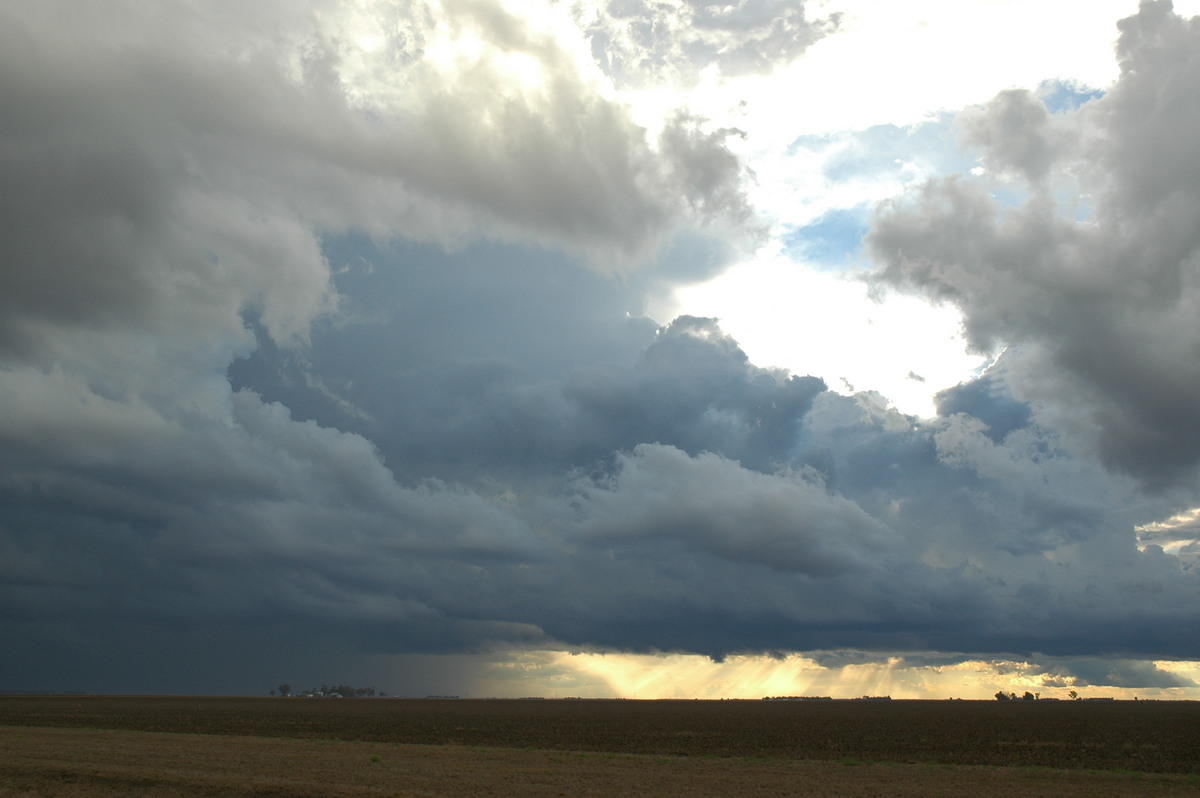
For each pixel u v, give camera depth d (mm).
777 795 33938
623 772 41344
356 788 33875
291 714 138250
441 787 35125
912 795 34312
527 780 37594
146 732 73125
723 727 99375
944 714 157250
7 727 78750
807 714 155500
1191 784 38500
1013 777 40750
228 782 35625
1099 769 49094
